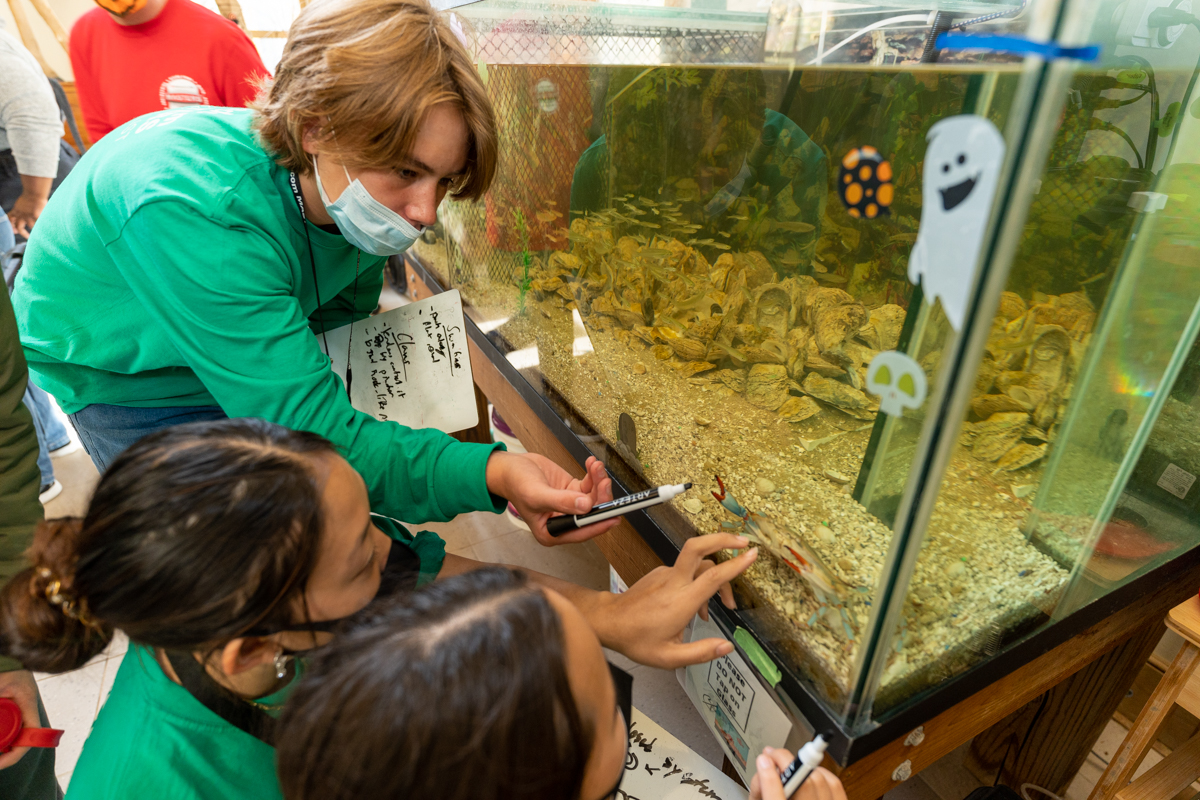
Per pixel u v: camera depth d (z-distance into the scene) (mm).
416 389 1129
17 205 2018
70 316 865
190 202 696
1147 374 578
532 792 365
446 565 799
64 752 1303
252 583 435
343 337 1086
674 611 586
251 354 728
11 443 680
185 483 433
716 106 697
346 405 766
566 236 1026
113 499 441
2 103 1896
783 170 638
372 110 681
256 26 3445
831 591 550
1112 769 868
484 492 742
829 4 552
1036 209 516
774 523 620
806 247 639
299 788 382
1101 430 592
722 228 739
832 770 579
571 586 717
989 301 326
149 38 1867
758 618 637
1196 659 742
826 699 544
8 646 507
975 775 1278
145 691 532
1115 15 487
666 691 1407
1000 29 391
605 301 972
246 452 463
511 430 1522
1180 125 513
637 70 772
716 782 641
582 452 1005
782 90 614
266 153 796
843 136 562
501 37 1060
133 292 798
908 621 513
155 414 960
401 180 765
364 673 357
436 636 366
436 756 342
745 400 779
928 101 474
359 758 351
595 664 417
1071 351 561
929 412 373
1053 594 613
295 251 869
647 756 661
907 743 625
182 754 516
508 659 357
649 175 816
